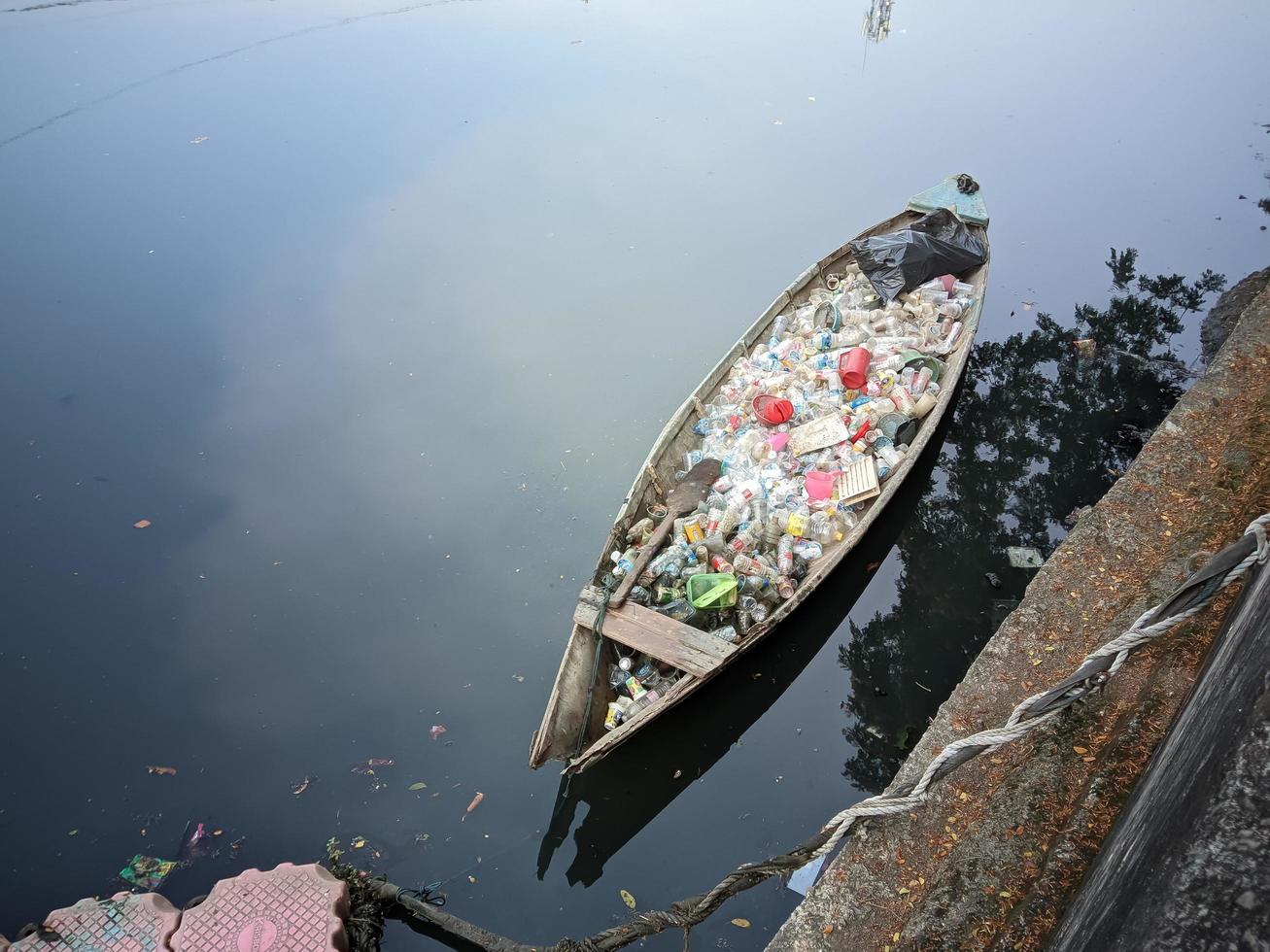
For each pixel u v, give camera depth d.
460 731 6.76
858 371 8.00
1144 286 10.18
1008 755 4.37
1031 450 8.64
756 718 7.11
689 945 5.54
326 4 16.08
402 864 6.03
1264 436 5.34
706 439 8.14
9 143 12.61
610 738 6.01
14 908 5.74
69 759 6.54
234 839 6.11
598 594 6.80
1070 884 3.37
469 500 8.36
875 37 14.79
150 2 16.11
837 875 4.18
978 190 10.24
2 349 9.59
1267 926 1.23
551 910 5.86
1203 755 1.63
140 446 8.73
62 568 7.72
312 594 7.63
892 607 7.67
